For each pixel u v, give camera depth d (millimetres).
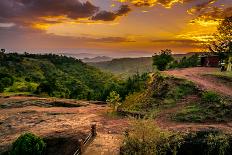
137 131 19656
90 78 195000
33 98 55250
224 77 40625
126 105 39625
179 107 30719
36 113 39531
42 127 31625
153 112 30812
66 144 25906
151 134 19484
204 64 65750
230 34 54312
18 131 31266
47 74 181875
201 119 26656
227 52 54656
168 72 46656
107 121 31531
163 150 19719
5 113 40688
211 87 34625
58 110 41594
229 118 26156
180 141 20828
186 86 34969
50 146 26219
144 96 38719
